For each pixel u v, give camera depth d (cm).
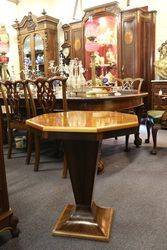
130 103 276
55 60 603
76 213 145
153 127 284
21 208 169
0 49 377
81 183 141
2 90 271
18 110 270
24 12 662
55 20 587
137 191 191
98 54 514
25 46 627
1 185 131
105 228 139
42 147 332
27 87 248
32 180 218
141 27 467
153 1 472
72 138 114
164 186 200
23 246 131
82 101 238
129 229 142
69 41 572
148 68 485
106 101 244
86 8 545
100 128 109
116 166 248
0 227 130
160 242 131
